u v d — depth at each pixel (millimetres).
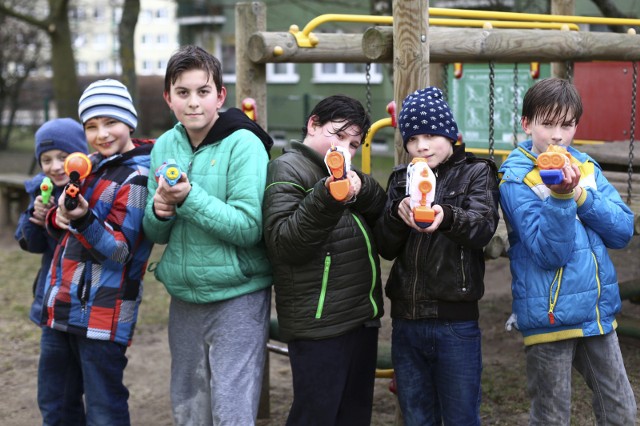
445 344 2914
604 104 6539
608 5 7281
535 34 3682
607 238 2936
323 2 10789
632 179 4480
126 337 3293
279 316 2988
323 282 2887
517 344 5348
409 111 2900
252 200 2938
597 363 2941
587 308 2844
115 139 3334
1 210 9672
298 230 2760
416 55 3197
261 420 4184
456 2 9359
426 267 2910
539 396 2977
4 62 19594
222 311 3016
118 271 3262
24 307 6387
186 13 20578
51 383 3422
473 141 7203
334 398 2914
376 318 3037
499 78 7004
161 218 2992
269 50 3670
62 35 15484
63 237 3332
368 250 2980
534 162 2941
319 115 2975
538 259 2824
